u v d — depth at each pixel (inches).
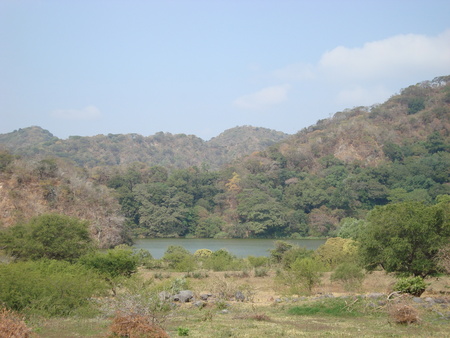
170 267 1797.5
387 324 625.9
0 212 3270.2
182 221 4938.5
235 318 688.4
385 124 7012.8
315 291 1055.6
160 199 5007.4
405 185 5260.8
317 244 3831.2
